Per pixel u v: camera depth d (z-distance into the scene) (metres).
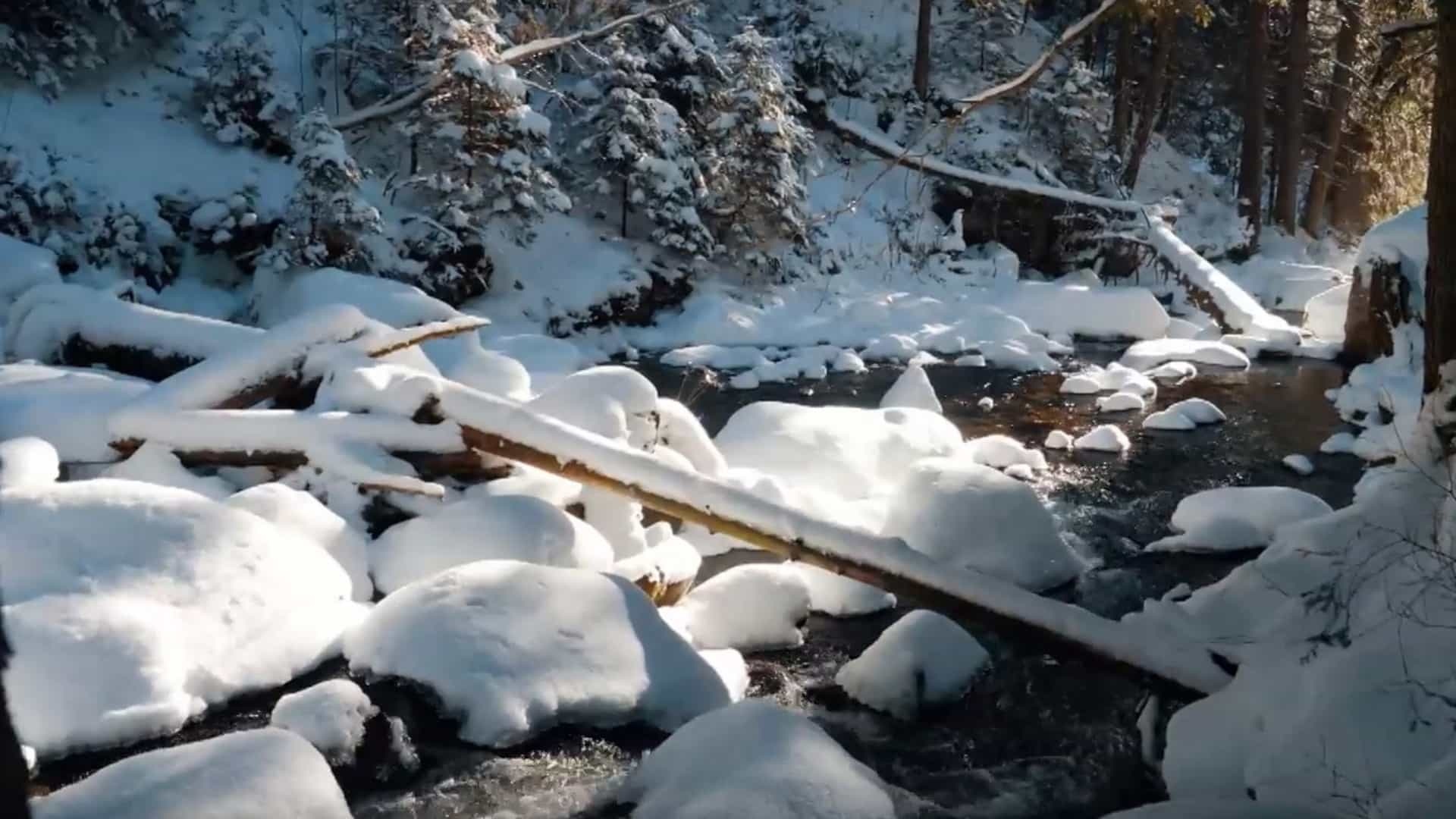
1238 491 8.43
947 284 19.25
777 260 18.06
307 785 4.04
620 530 7.19
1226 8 27.25
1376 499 5.46
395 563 6.46
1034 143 22.69
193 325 8.98
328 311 7.51
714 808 4.20
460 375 8.68
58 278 10.65
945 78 23.97
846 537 5.91
